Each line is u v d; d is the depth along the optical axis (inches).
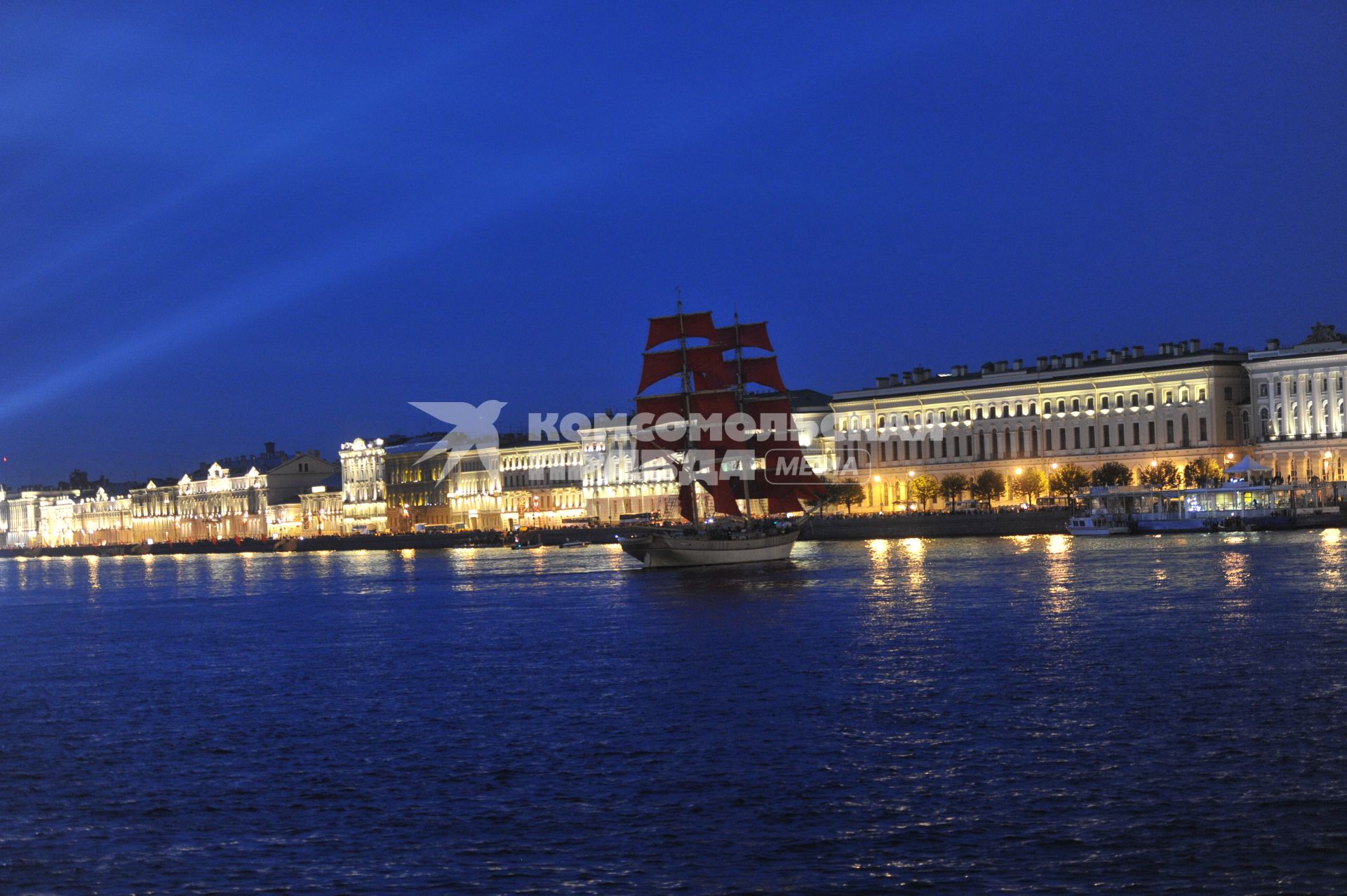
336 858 1323.8
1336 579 3432.6
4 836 1429.6
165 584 6402.6
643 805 1457.9
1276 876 1194.6
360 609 4084.6
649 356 5383.9
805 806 1434.5
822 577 4347.9
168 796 1577.3
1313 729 1679.4
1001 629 2714.1
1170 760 1558.8
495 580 5191.9
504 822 1421.0
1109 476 7190.0
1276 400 7180.1
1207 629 2564.0
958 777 1519.4
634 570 5359.3
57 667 2844.5
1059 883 1197.7
